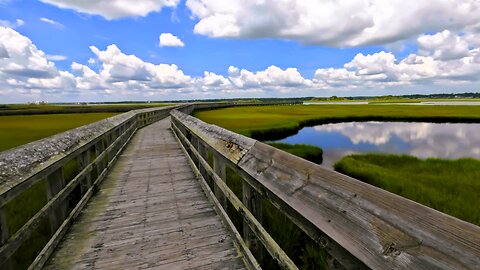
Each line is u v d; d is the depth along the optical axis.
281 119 26.47
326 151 15.20
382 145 17.09
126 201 3.82
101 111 42.25
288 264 1.39
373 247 0.83
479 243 0.62
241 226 3.71
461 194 6.83
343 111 43.69
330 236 0.99
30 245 3.65
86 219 3.23
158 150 7.79
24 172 1.99
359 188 1.02
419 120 32.97
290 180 1.45
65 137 3.24
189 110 29.20
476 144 17.22
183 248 2.58
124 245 2.65
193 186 4.49
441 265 0.66
